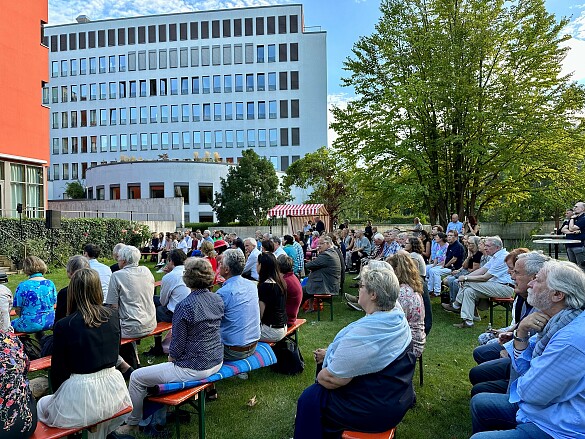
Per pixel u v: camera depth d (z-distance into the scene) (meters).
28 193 21.28
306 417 2.68
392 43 18.27
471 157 15.64
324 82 52.97
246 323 4.02
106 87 55.16
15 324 4.87
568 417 2.19
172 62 54.19
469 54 16.02
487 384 3.38
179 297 5.34
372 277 2.67
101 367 2.83
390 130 16.55
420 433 3.49
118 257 4.63
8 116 19.77
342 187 33.53
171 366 3.34
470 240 7.66
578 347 2.16
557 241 8.30
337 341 2.80
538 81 15.77
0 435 2.31
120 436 3.23
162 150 54.53
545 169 17.09
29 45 21.05
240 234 32.31
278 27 53.16
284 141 53.44
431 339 6.03
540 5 15.79
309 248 14.55
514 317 3.90
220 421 3.74
